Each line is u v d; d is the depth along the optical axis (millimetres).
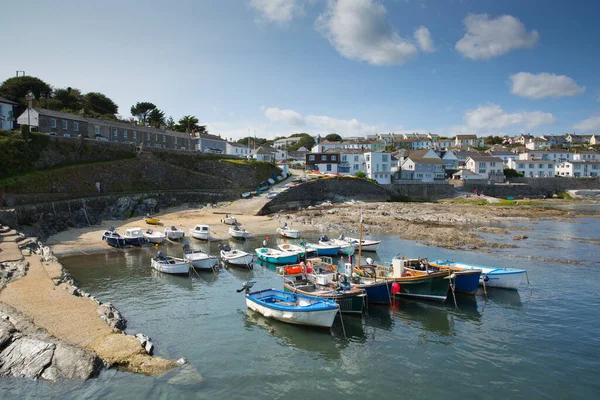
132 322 18797
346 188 78188
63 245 34781
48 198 40906
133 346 14656
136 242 35969
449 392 13562
